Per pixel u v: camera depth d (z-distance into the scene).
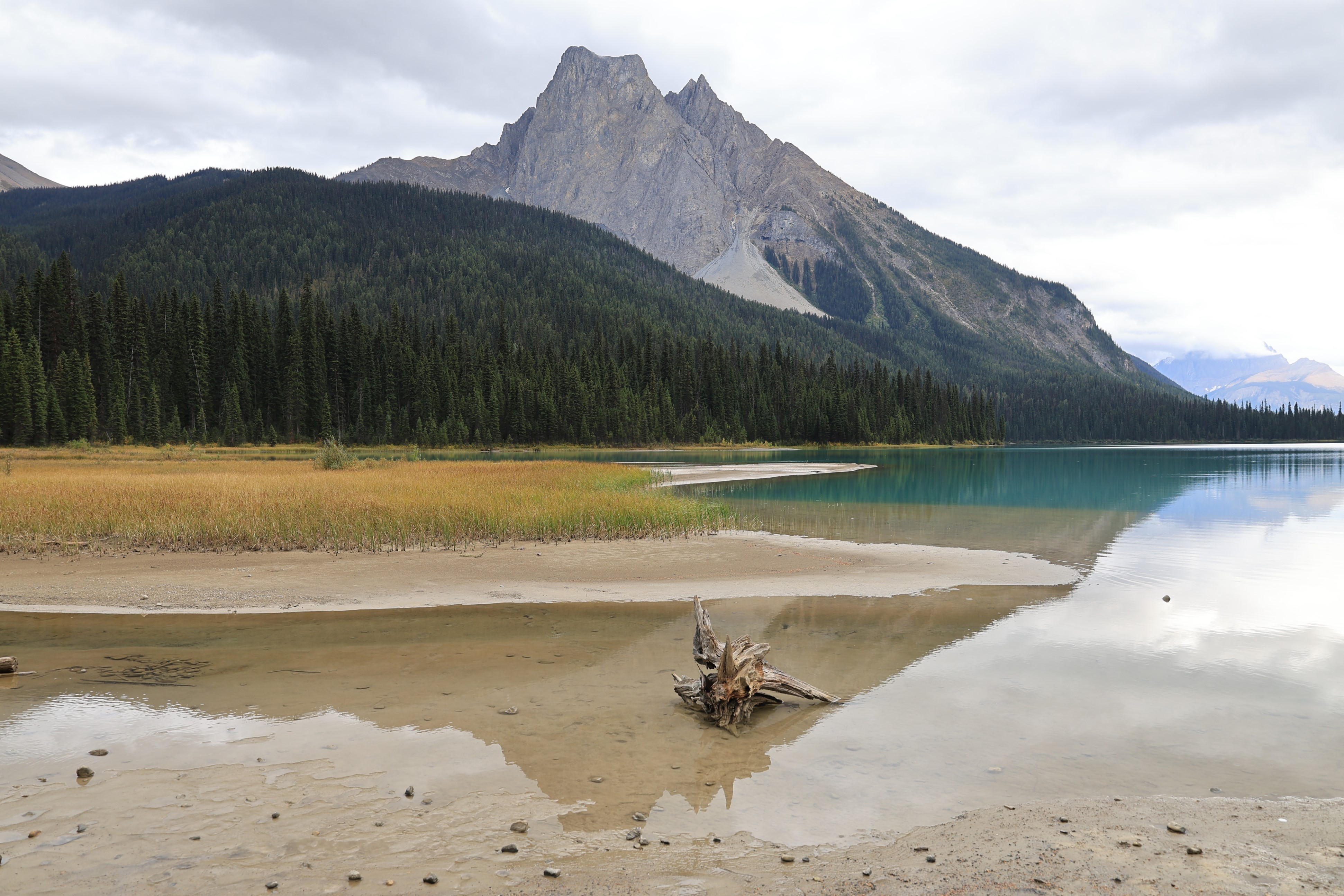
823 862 4.59
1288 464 74.12
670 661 9.71
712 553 18.98
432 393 119.69
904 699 8.14
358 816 5.25
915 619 12.20
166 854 4.64
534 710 7.72
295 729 7.09
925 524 25.73
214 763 6.23
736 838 4.96
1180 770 6.18
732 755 6.55
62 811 5.25
